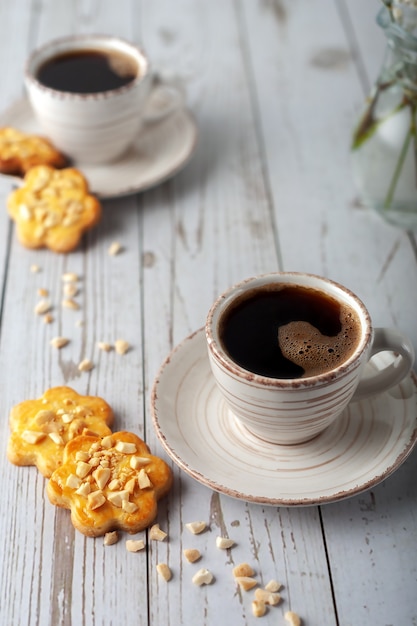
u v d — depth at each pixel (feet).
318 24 3.00
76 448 1.83
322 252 2.31
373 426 1.85
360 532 1.79
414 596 1.71
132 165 2.47
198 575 1.72
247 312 1.81
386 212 2.33
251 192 2.47
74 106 2.30
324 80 2.80
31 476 1.86
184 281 2.25
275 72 2.83
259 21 3.03
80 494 1.77
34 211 2.30
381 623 1.68
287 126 2.65
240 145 2.60
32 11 3.05
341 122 2.66
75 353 2.09
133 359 2.08
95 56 2.50
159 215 2.41
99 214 2.31
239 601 1.70
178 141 2.52
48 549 1.77
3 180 2.48
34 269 2.27
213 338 1.74
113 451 1.83
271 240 2.34
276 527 1.79
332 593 1.71
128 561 1.75
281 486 1.75
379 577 1.73
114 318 2.17
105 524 1.75
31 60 2.42
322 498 1.71
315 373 1.72
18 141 2.41
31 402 1.94
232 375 1.69
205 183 2.49
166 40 2.95
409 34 2.05
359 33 2.96
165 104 2.60
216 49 2.92
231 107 2.72
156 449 1.91
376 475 1.75
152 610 1.70
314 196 2.46
